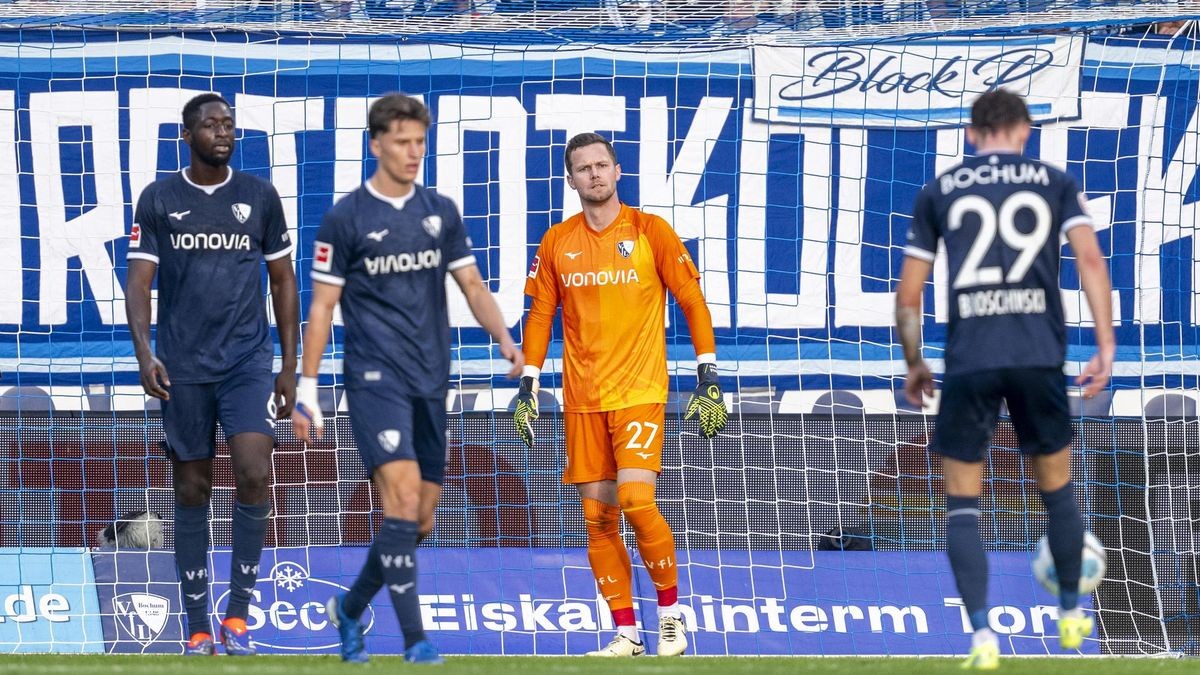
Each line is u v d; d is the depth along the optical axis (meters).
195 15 27.59
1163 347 28.55
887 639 26.20
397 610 17.64
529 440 24.11
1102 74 28.94
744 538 28.42
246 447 21.00
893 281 28.89
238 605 21.59
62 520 27.98
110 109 28.48
